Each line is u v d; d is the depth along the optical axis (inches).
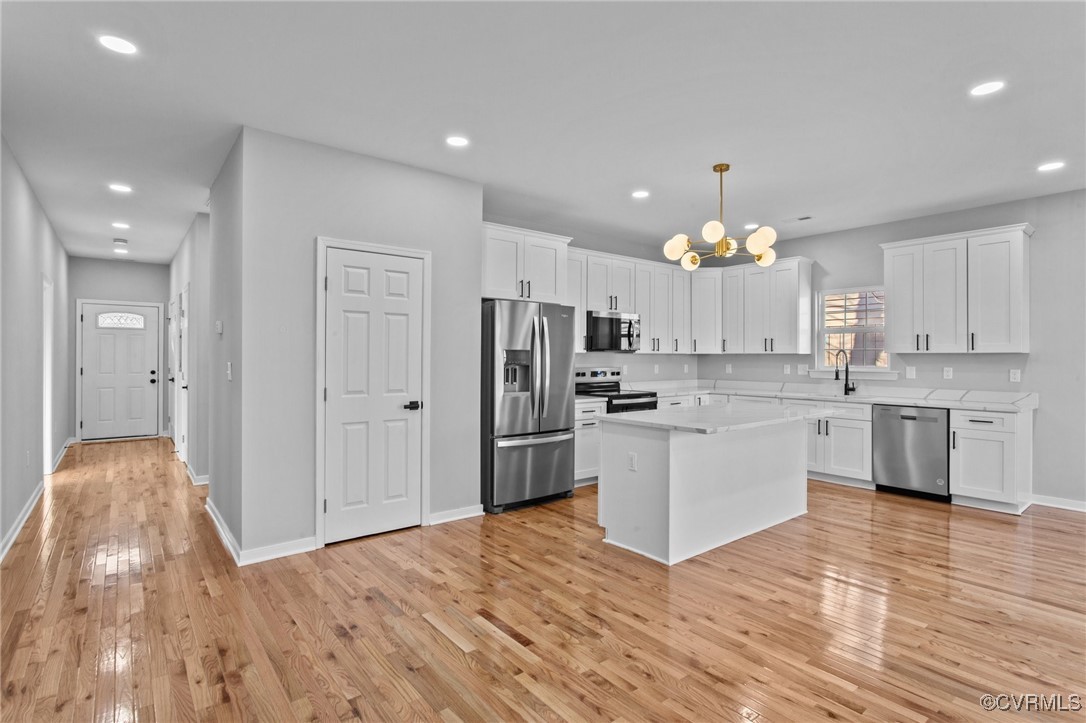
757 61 100.0
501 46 95.4
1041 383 178.7
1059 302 175.3
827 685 81.2
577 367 234.1
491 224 181.3
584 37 92.7
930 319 192.2
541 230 231.9
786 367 248.5
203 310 201.3
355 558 131.0
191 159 146.6
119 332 305.9
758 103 116.6
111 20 86.6
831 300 233.3
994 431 170.4
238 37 91.9
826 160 148.3
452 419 161.9
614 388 245.0
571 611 104.5
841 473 205.0
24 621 99.6
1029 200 181.5
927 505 179.2
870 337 221.9
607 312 227.0
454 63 100.9
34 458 176.2
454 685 81.2
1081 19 86.3
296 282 134.4
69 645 91.6
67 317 281.6
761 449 154.7
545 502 183.9
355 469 143.7
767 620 101.0
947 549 138.0
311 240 136.6
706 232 135.7
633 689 80.3
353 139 134.8
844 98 113.5
